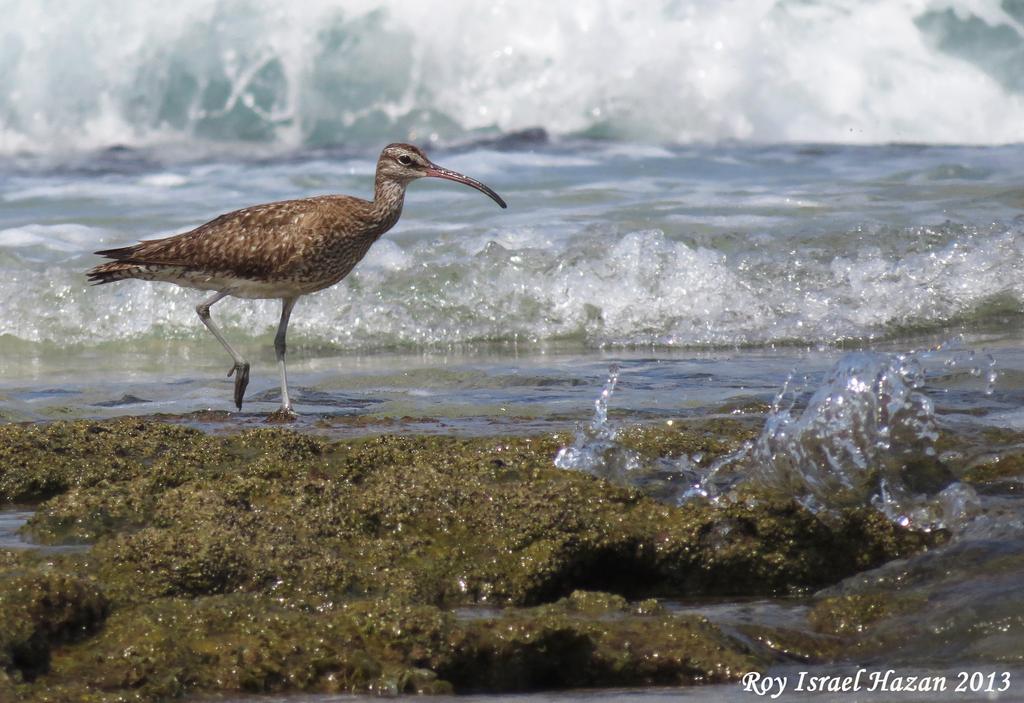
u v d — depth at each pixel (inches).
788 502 464.1
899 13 1402.6
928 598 415.8
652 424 602.9
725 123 1392.7
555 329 938.7
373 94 1406.3
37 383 796.0
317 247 725.3
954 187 1171.9
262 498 471.5
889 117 1393.9
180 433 573.0
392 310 943.7
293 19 1398.9
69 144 1409.9
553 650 378.0
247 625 375.2
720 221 1058.1
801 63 1392.7
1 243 1037.8
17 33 1406.3
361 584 417.7
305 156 1360.7
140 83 1416.1
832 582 461.4
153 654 358.9
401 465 511.2
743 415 642.2
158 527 444.5
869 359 528.7
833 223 1028.5
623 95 1391.5
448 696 362.0
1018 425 602.5
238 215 726.5
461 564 436.1
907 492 501.4
